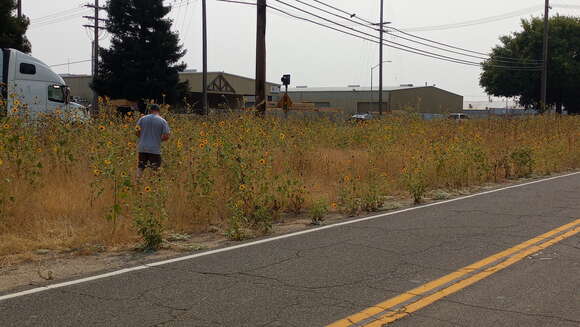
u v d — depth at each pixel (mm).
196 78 56719
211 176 9875
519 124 23000
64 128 11445
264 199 9500
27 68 20875
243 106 14852
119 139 11422
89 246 7430
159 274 6191
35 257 6938
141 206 7711
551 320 4688
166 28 44469
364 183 11656
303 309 5016
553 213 9945
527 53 63094
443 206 10961
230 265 6559
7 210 8000
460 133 17594
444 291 5480
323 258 6859
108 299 5316
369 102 71375
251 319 4777
